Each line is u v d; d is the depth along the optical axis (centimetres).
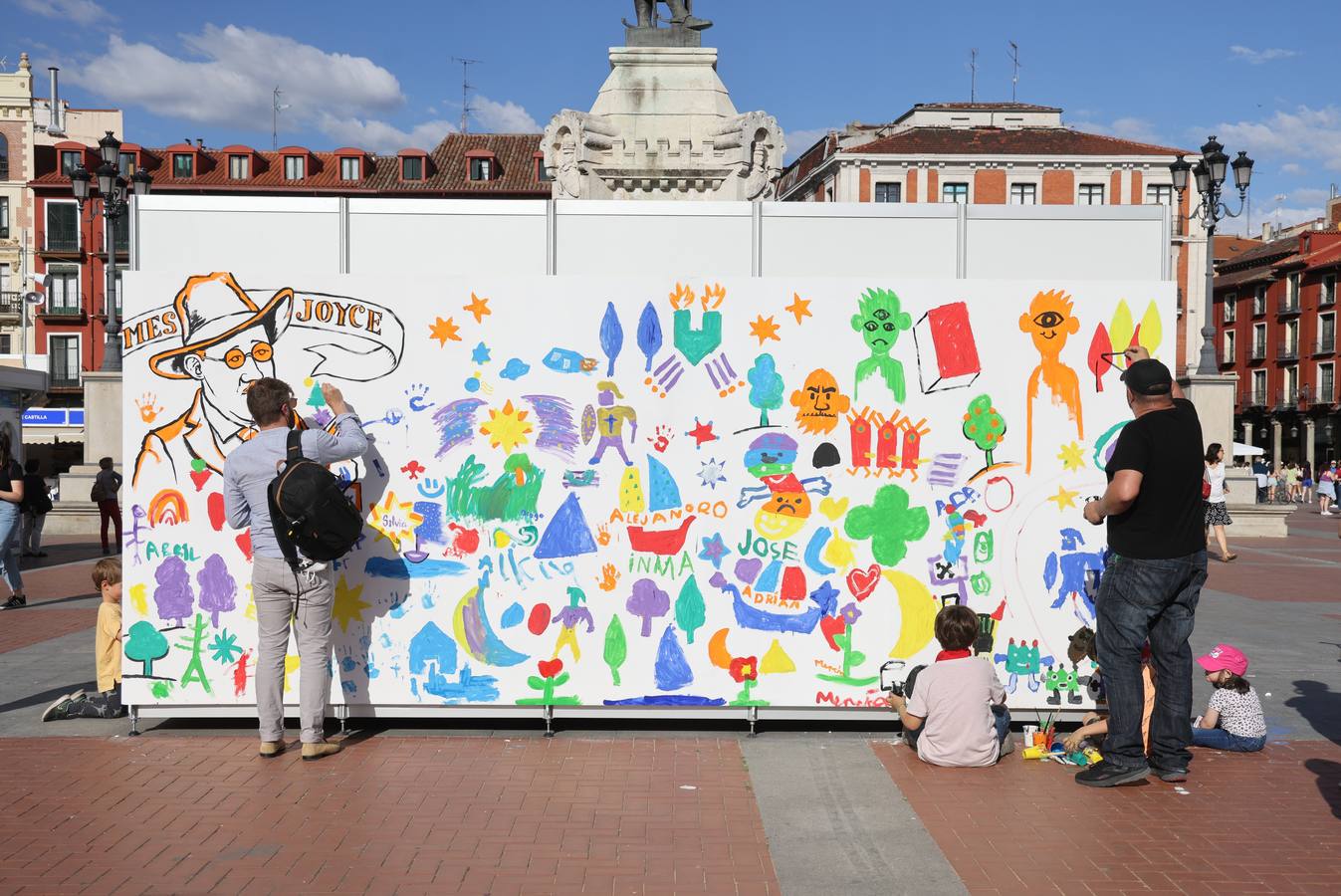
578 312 550
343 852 396
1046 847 404
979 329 553
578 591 547
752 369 551
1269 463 6400
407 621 548
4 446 1028
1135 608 473
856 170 5012
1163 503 470
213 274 550
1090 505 488
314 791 464
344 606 547
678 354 550
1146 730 525
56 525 1927
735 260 608
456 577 548
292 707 550
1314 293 6050
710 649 548
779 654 548
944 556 551
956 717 506
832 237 607
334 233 602
